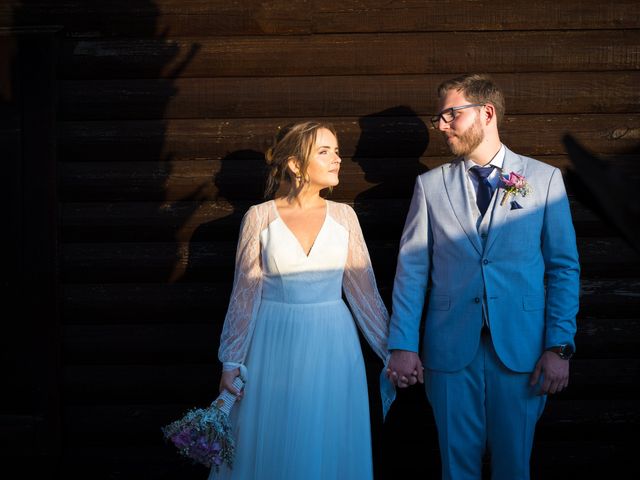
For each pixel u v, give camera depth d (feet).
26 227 10.56
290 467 8.62
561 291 8.54
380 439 10.80
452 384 8.75
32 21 10.43
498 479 8.87
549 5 10.30
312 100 10.45
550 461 10.69
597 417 10.64
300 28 10.39
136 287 10.75
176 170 10.61
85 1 10.39
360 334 10.87
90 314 10.75
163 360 10.79
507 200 8.68
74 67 10.50
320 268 8.99
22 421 10.67
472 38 10.40
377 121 10.50
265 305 9.11
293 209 9.27
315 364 8.80
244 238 9.15
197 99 10.49
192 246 10.71
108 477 10.81
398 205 10.61
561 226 8.66
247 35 10.50
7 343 10.69
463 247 8.73
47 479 10.79
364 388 9.20
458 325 8.72
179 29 10.44
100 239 10.71
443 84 8.98
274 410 8.82
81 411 10.80
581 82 10.35
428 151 10.55
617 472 10.71
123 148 10.57
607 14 10.28
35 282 10.59
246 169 10.57
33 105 10.45
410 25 10.36
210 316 10.76
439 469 10.78
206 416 8.34
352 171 10.59
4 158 10.55
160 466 10.79
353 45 10.40
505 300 8.58
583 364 10.60
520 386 8.61
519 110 10.44
